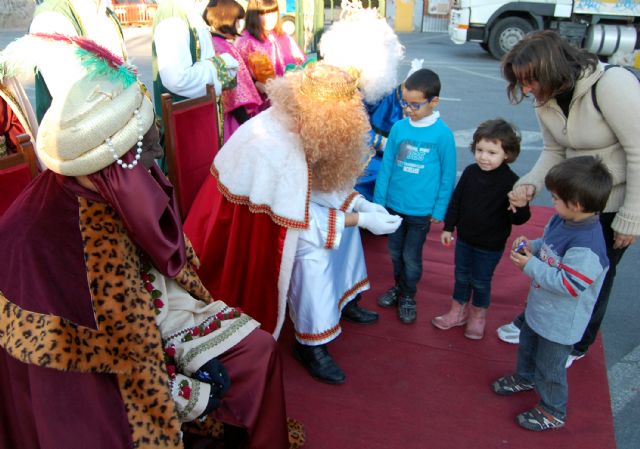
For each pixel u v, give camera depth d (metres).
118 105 1.49
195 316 1.99
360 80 3.63
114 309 1.59
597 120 2.25
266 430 1.96
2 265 1.50
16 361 1.53
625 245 2.36
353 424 2.39
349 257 2.90
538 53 2.17
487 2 11.51
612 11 10.73
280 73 4.73
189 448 2.09
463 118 7.68
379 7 4.21
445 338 2.99
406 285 3.11
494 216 2.68
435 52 13.89
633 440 2.43
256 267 2.53
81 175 1.52
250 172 2.40
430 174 2.89
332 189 2.49
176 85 3.45
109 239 1.60
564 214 2.10
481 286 2.85
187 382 1.78
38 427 1.48
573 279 2.06
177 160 3.02
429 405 2.50
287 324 3.07
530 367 2.46
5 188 2.04
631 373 2.86
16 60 1.99
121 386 1.63
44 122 1.47
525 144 6.50
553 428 2.36
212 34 4.18
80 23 3.05
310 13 6.39
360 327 3.08
